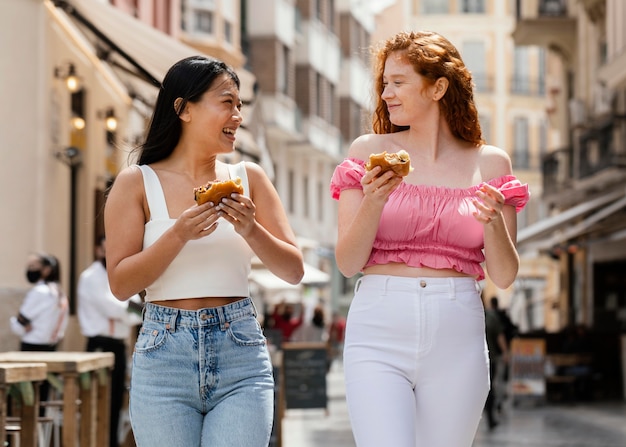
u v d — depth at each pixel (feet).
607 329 115.75
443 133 18.44
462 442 17.58
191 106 17.70
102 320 42.96
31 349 41.86
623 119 106.73
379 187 16.90
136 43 55.01
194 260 17.08
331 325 144.46
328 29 191.31
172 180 17.70
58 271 42.91
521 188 18.04
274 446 44.52
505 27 249.34
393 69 18.35
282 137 165.27
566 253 128.47
